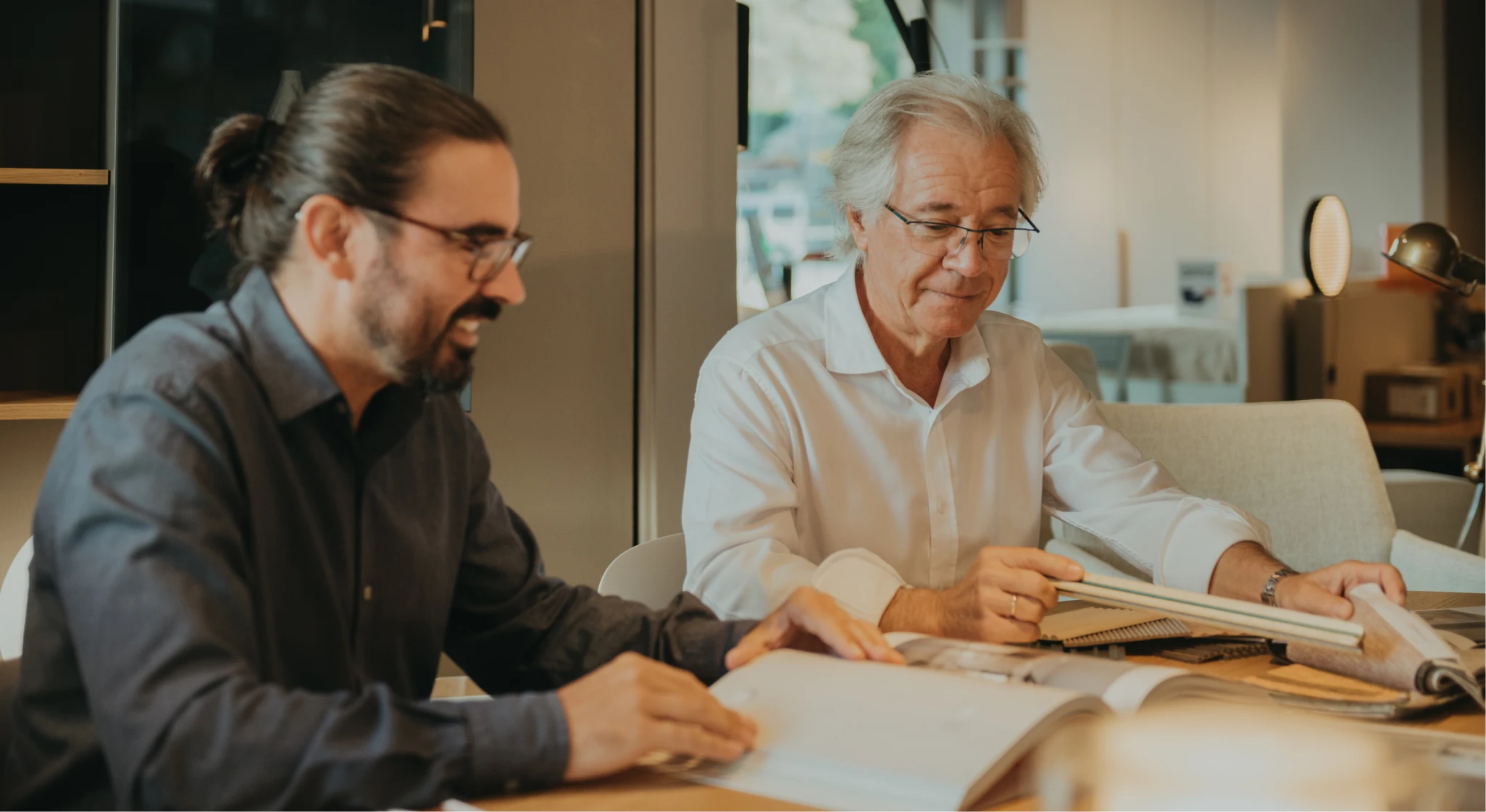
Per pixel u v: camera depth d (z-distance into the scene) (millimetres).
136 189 2232
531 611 1289
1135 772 866
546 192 2561
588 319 2607
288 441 1062
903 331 1649
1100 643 1326
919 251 1548
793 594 1184
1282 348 4867
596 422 2627
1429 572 2041
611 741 889
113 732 857
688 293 2670
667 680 937
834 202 1695
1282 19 6965
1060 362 1870
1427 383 4816
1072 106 7949
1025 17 7934
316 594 1071
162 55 2242
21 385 2490
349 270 1008
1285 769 876
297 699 863
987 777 831
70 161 2498
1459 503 3367
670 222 2646
